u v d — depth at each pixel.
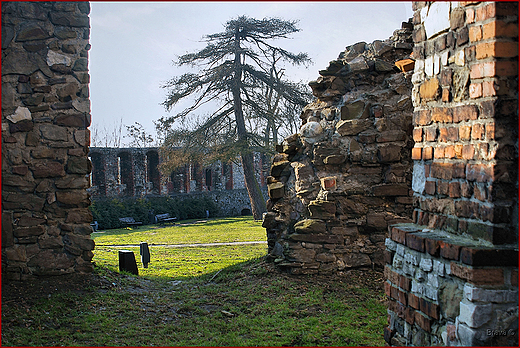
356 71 6.59
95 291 5.66
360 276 6.04
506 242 2.34
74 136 5.97
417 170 3.22
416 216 3.25
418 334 2.86
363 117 6.41
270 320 4.66
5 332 4.08
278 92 20.72
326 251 6.23
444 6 2.80
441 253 2.57
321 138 6.74
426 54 3.06
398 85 6.36
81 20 6.09
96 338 4.14
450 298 2.50
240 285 6.22
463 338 2.36
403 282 3.06
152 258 10.69
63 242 5.85
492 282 2.29
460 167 2.65
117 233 17.66
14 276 5.54
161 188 25.16
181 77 20.91
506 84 2.38
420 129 3.13
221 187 29.61
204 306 5.43
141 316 4.99
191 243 13.71
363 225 6.23
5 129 5.68
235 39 21.06
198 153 21.14
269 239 7.12
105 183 22.14
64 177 5.89
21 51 5.81
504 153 2.36
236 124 21.27
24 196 5.70
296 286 5.78
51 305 4.96
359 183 6.37
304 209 6.60
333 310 4.91
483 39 2.46
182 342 4.13
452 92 2.74
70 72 6.02
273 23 21.14
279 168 7.11
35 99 5.82
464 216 2.62
